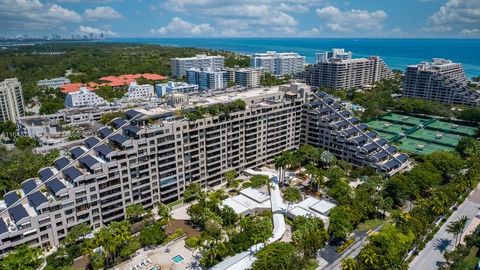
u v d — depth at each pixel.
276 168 184.12
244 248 122.69
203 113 172.75
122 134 155.12
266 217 135.62
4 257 112.56
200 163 175.25
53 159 175.38
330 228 132.50
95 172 136.62
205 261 117.38
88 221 138.88
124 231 123.19
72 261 121.62
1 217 126.38
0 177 167.12
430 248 129.38
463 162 188.12
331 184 175.12
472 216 151.00
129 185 148.50
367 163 195.50
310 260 121.56
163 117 162.75
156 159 155.62
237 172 195.75
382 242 117.81
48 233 128.50
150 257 124.94
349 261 108.50
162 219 143.62
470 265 109.25
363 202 148.88
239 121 187.50
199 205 147.00
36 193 133.88
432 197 150.62
